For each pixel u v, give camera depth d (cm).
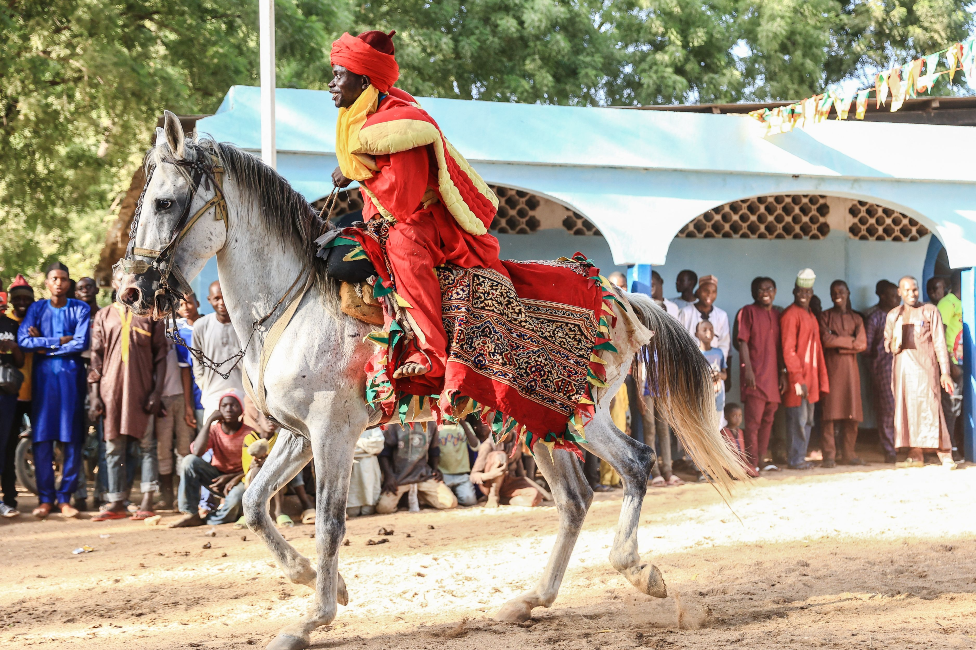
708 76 2120
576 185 1054
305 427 466
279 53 1673
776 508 838
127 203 1164
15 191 1591
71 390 907
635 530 493
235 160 465
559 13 2020
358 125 453
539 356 460
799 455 1127
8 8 1474
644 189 1072
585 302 489
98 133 1634
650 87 2064
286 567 470
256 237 467
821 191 1127
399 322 444
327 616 443
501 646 427
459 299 450
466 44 1980
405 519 855
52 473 912
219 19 1664
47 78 1580
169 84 1541
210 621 502
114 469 893
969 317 1171
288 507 903
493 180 1032
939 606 475
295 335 458
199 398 934
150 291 440
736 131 1084
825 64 2411
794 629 436
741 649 405
